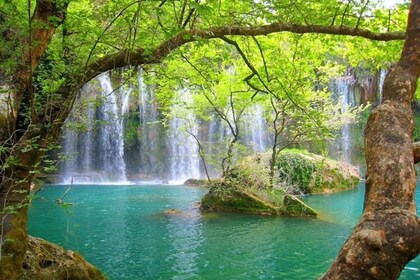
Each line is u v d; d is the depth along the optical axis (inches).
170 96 454.6
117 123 984.3
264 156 603.2
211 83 370.6
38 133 156.9
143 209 551.2
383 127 56.6
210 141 1024.2
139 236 405.4
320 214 528.1
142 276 291.3
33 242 194.5
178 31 174.1
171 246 370.6
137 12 174.1
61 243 370.9
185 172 1027.3
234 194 533.0
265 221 476.7
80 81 177.5
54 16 156.9
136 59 197.6
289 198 525.7
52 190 748.6
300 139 575.2
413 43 67.7
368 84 1096.8
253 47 335.0
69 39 185.8
